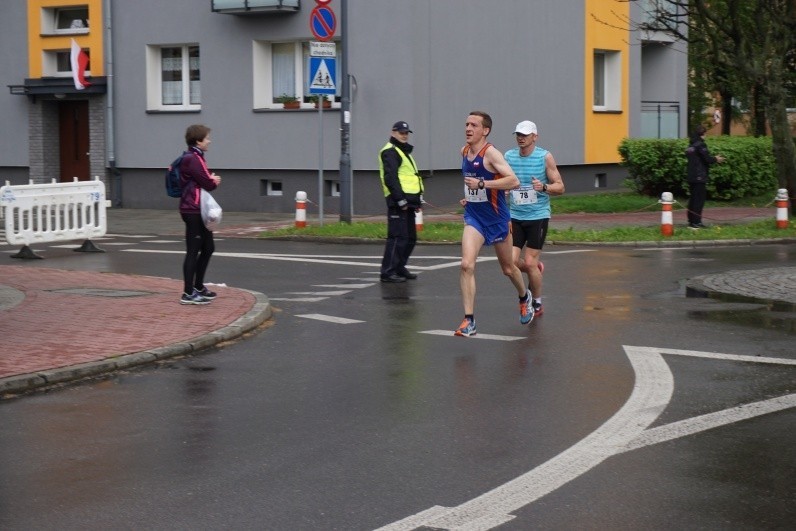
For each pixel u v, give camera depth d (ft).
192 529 22.13
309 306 53.06
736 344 41.96
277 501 23.89
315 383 35.94
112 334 43.01
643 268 67.51
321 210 93.04
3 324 45.24
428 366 38.47
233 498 24.12
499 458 27.04
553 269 67.10
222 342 43.42
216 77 117.08
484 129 44.14
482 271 66.59
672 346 41.70
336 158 111.04
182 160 50.16
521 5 122.21
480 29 116.67
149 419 31.37
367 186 109.81
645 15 141.28
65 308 49.55
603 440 28.53
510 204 49.03
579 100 132.26
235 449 28.14
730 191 123.13
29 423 30.96
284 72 115.44
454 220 102.42
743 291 56.29
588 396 33.63
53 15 126.93
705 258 73.72
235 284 61.36
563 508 23.16
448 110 113.19
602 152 136.56
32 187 75.46
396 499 23.94
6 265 71.26
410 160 62.34
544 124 127.03
